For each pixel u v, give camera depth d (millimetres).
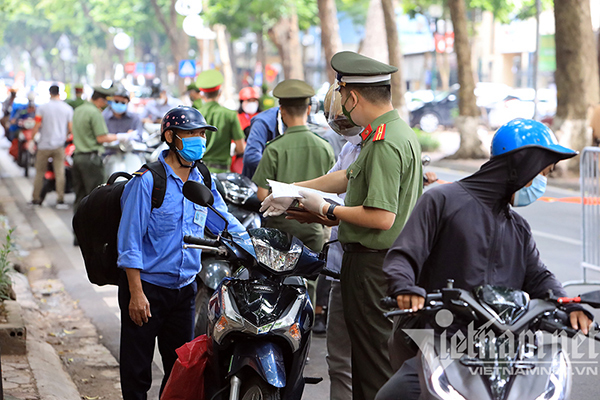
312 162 6582
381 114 4539
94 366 6812
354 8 53094
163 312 4961
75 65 101938
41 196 16297
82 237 4980
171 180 4824
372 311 4555
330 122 5070
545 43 43906
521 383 3234
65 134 16031
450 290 3314
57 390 5805
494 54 57344
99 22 72062
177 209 4832
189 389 4605
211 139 9836
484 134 35531
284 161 6574
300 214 4797
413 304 3359
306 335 4473
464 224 3547
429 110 39188
